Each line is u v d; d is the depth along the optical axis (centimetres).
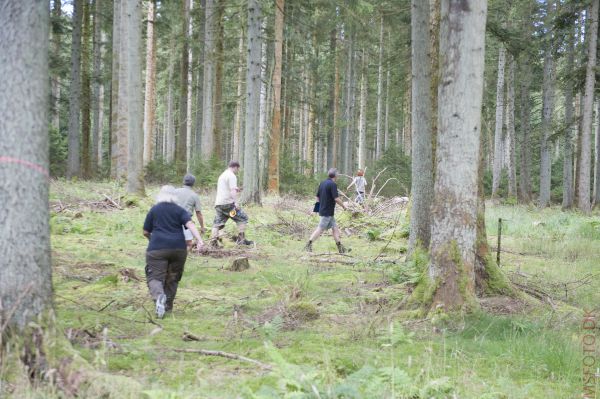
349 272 930
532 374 466
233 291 774
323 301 721
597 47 2491
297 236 1403
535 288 793
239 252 1093
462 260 618
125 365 436
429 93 925
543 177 2898
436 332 572
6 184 383
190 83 3189
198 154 2623
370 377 414
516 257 1177
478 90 614
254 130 1820
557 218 1891
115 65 2469
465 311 603
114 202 1584
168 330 563
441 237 626
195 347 504
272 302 698
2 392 337
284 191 2555
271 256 1076
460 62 607
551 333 562
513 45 1811
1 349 367
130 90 1681
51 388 347
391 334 515
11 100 386
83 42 2928
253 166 1822
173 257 635
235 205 1166
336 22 2362
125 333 534
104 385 359
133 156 1698
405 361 476
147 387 384
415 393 395
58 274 792
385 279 862
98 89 3238
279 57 2278
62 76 2956
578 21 2609
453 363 478
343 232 1507
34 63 394
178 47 2620
